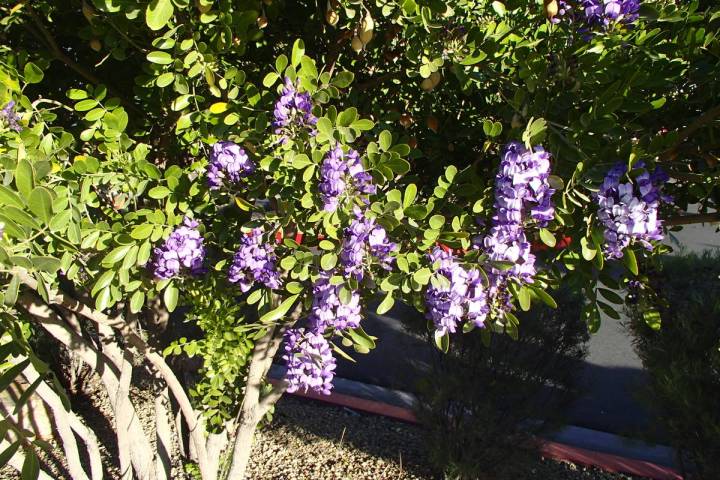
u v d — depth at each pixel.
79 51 2.71
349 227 1.74
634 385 4.27
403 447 4.98
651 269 2.45
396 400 5.78
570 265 1.89
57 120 2.81
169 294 2.10
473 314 1.84
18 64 2.23
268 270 2.00
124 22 1.99
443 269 1.78
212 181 2.02
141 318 4.10
